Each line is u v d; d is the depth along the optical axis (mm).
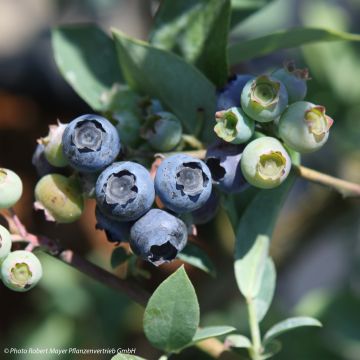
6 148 749
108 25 754
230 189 414
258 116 406
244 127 408
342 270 724
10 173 416
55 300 646
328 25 636
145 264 639
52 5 735
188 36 453
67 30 476
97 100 471
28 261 406
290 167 415
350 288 617
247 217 442
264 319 595
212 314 613
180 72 444
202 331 426
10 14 825
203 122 444
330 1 710
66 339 630
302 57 619
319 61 606
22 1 837
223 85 446
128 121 433
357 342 588
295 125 408
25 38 808
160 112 432
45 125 771
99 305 638
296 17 703
